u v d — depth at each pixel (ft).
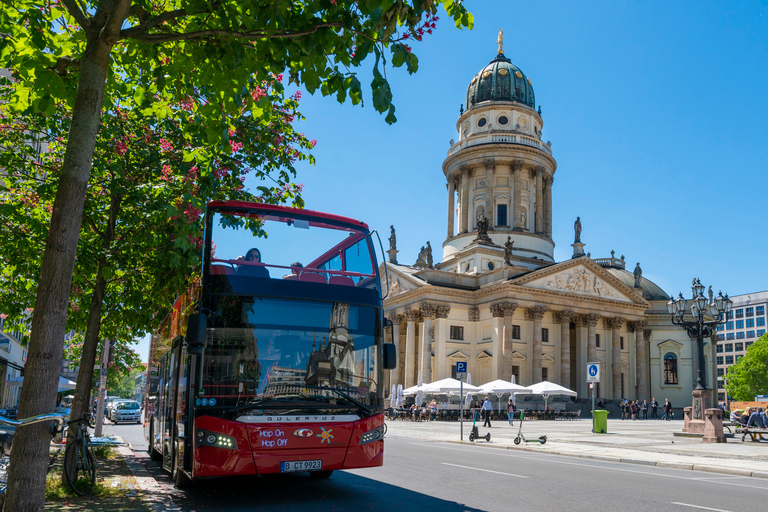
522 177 295.28
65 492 40.01
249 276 39.75
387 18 23.24
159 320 64.54
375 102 23.84
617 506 37.60
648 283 319.47
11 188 51.39
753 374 385.91
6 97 43.45
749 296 589.73
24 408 21.98
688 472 60.59
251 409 36.83
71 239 23.31
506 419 207.41
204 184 45.78
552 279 251.60
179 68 31.12
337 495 41.42
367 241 44.57
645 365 283.18
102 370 102.42
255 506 37.19
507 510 35.94
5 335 155.12
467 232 293.84
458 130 320.70
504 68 311.27
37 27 29.55
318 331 39.88
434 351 248.93
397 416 199.82
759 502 40.65
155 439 63.72
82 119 24.13
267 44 27.53
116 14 24.40
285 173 53.83
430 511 35.58
